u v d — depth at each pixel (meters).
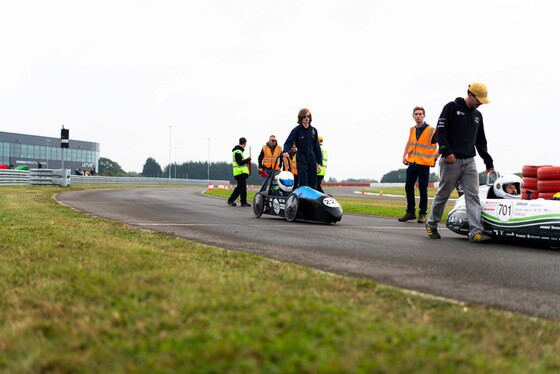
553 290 7.79
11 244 10.16
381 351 4.41
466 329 5.33
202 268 7.95
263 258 9.34
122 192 44.56
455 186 13.97
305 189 18.19
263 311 5.46
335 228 16.30
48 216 16.38
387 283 7.91
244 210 24.69
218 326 4.99
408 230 16.33
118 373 4.04
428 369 4.07
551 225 12.07
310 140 18.84
